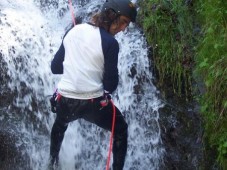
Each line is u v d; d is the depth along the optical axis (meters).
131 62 3.97
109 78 2.79
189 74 3.80
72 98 2.85
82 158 3.74
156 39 3.98
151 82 3.91
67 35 2.89
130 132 3.83
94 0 4.85
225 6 3.62
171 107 3.77
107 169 2.90
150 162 3.72
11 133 3.51
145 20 4.07
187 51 3.86
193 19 4.04
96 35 2.79
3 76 3.78
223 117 3.36
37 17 4.64
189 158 3.59
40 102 3.89
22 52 4.02
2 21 4.30
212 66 3.40
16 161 3.44
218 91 3.38
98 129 3.77
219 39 3.50
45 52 4.20
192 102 3.74
